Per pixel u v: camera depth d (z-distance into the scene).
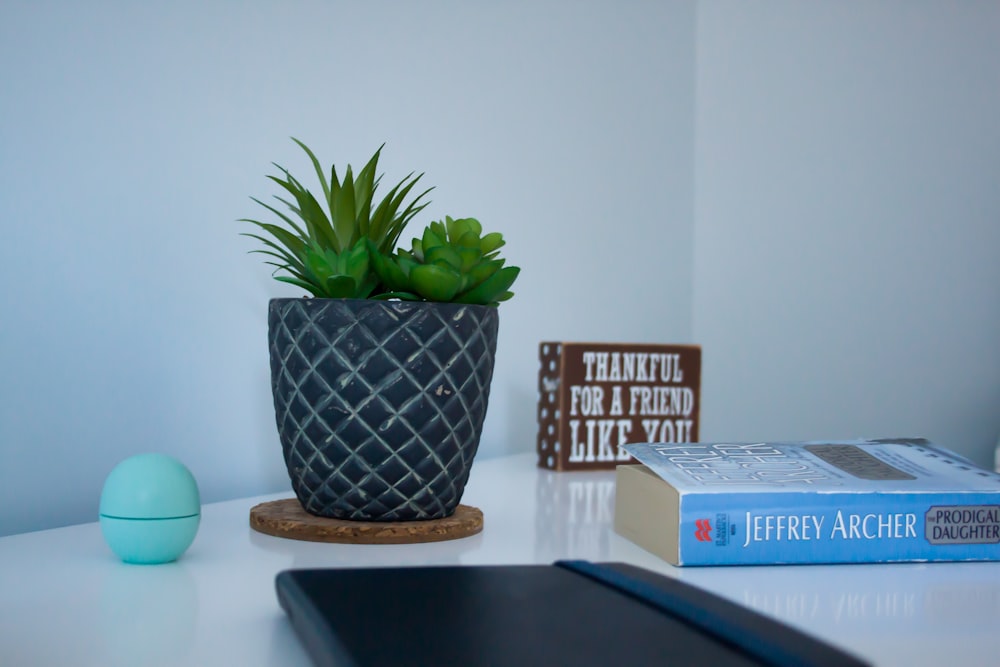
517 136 1.34
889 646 0.46
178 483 0.61
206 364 0.91
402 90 1.14
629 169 1.62
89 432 0.81
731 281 1.88
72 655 0.42
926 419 1.77
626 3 1.61
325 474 0.70
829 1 1.85
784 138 1.89
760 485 0.66
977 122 1.76
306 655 0.42
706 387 1.86
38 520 0.77
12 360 0.75
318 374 0.68
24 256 0.75
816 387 1.85
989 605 0.55
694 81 1.85
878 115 1.81
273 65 0.97
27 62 0.75
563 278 1.45
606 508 0.89
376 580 0.46
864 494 0.66
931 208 1.78
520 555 0.66
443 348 0.69
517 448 1.38
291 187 0.71
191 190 0.89
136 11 0.83
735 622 0.38
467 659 0.34
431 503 0.72
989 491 0.68
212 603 0.51
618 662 0.33
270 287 0.98
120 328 0.83
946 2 1.77
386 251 0.73
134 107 0.83
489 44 1.29
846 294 1.83
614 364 1.19
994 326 1.76
